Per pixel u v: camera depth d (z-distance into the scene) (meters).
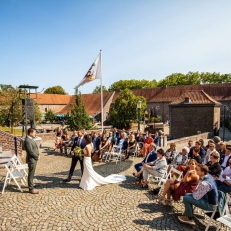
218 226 4.51
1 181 7.75
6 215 5.22
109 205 5.88
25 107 14.01
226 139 26.95
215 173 6.81
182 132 29.75
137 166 8.33
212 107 27.48
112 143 13.23
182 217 5.04
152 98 57.72
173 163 8.24
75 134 13.37
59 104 69.06
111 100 55.19
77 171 9.43
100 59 15.20
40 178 8.27
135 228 4.75
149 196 6.57
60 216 5.22
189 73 78.06
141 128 39.59
